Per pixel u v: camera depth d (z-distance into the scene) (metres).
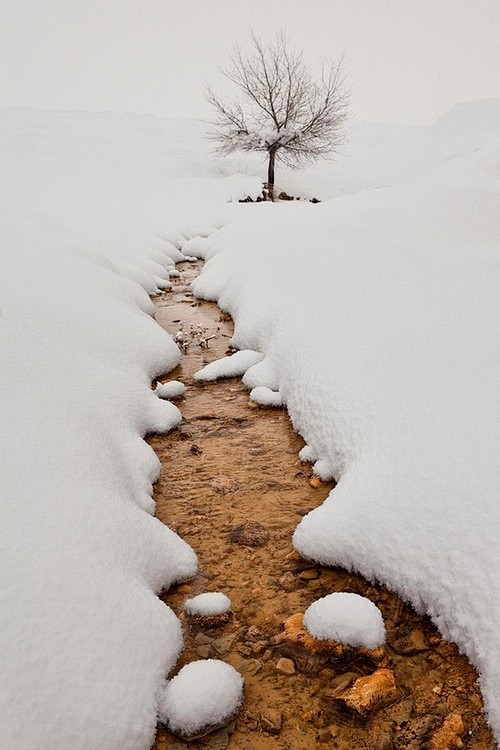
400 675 1.81
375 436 2.71
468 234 5.14
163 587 2.24
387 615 2.04
